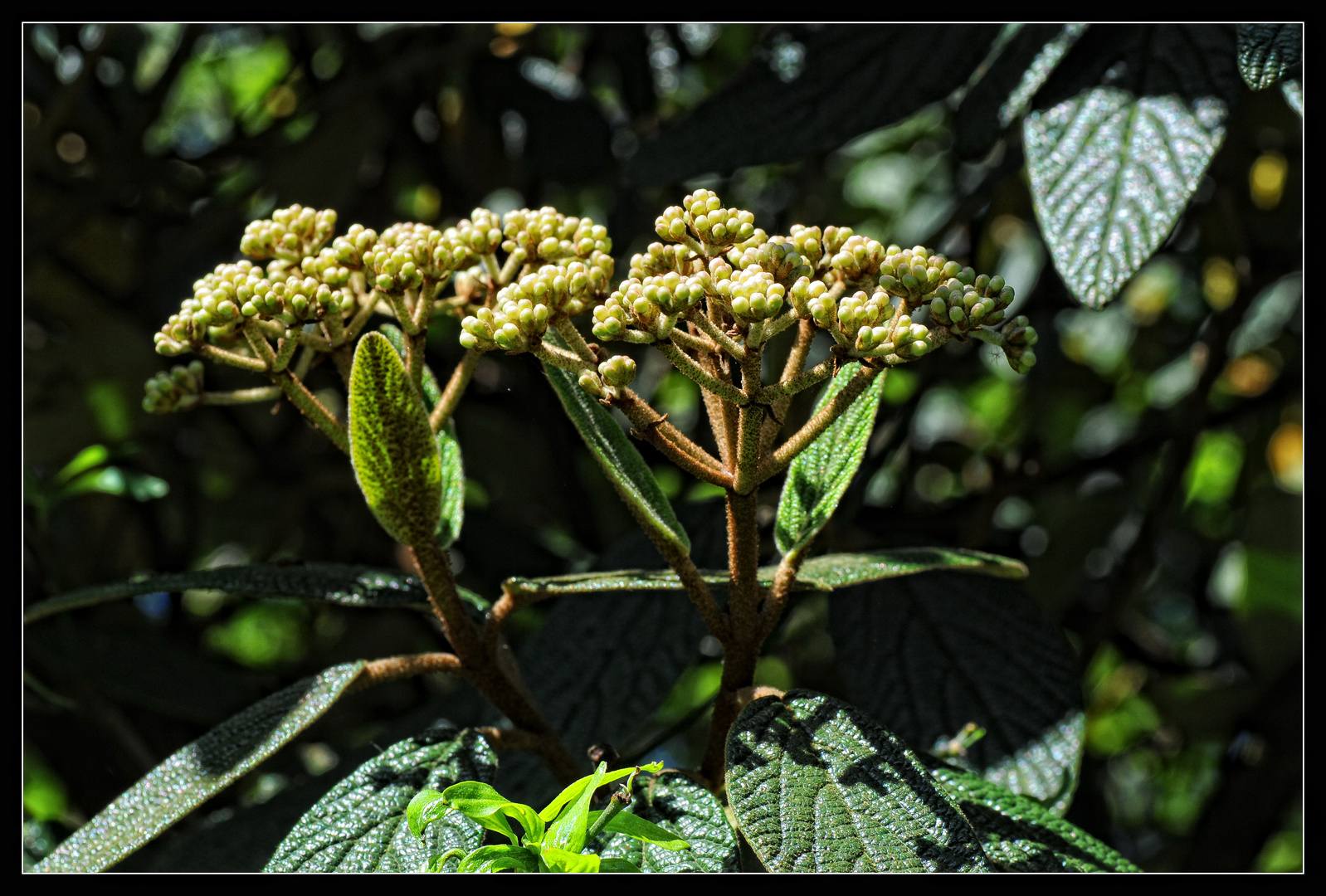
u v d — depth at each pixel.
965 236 1.40
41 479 1.33
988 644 1.03
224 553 1.65
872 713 1.03
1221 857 1.25
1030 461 1.32
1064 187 0.99
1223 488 1.73
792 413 1.18
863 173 1.90
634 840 0.90
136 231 1.61
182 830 1.15
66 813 1.23
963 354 1.44
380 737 1.05
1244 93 1.17
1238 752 1.31
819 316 0.89
